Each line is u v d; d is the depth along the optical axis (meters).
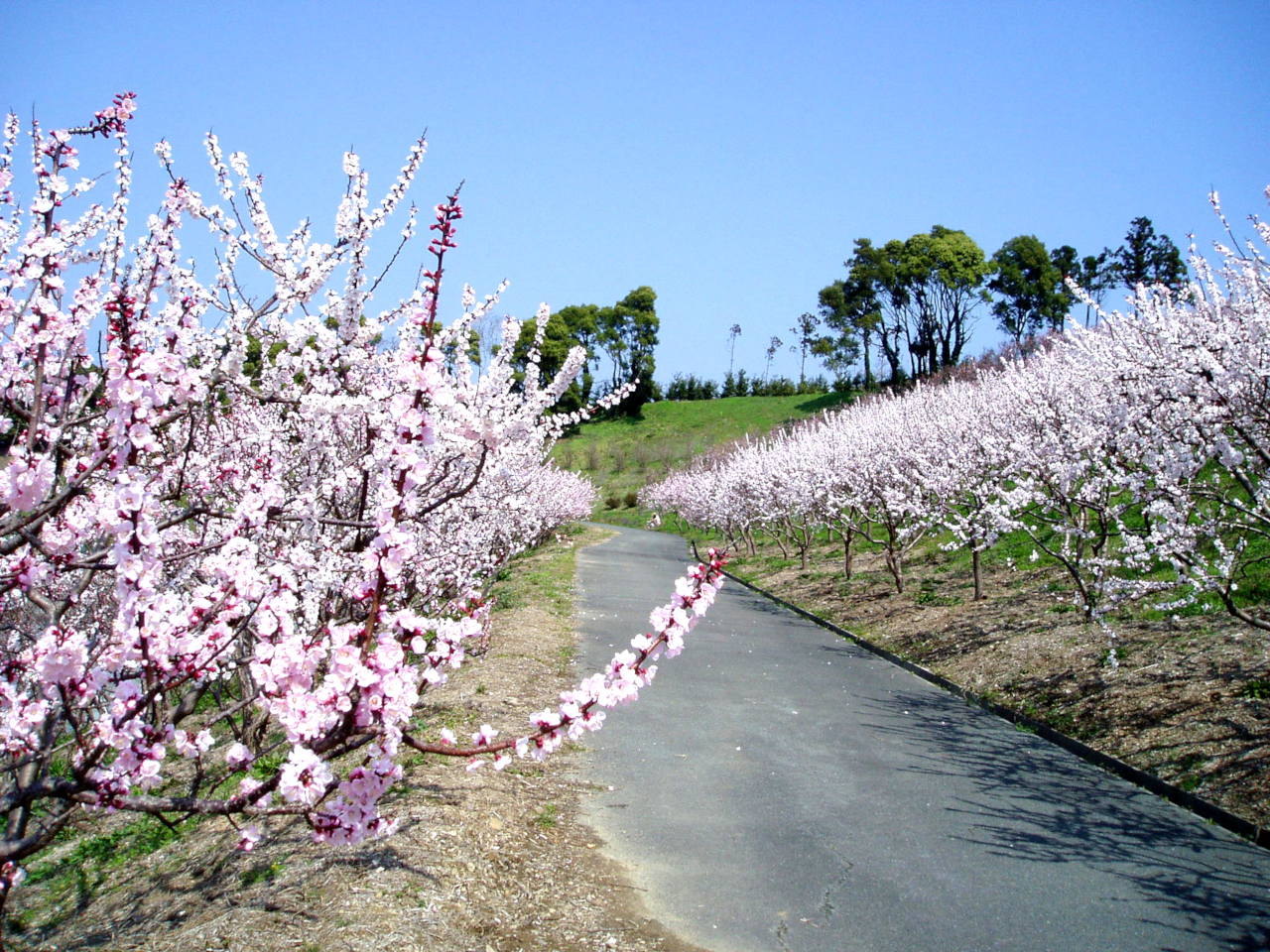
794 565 22.61
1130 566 7.85
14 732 2.96
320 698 2.82
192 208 4.51
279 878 4.34
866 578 17.58
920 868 4.95
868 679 10.46
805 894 4.55
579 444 76.25
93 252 3.96
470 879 4.32
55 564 3.13
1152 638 8.93
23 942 4.76
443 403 3.20
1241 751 6.34
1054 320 53.41
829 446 20.38
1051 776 6.79
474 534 8.56
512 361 6.54
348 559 4.96
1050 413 10.37
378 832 3.09
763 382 96.06
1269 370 6.32
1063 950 3.99
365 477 4.16
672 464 61.50
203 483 5.04
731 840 5.31
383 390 3.81
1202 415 6.48
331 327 5.39
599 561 26.06
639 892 4.53
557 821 5.49
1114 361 8.74
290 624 3.14
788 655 11.91
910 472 14.90
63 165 3.56
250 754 3.03
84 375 3.91
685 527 45.47
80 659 2.71
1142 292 9.27
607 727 7.85
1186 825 5.73
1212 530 6.85
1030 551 14.75
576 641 12.24
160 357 2.82
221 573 3.28
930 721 8.51
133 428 2.77
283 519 4.23
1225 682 7.46
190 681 3.68
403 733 3.25
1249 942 4.10
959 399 17.25
